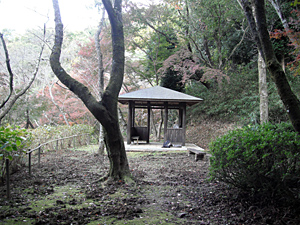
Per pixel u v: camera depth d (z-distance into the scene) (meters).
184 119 10.73
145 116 19.75
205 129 13.52
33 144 8.93
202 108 15.03
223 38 16.95
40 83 17.62
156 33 16.12
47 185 4.82
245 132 3.79
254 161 3.27
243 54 16.64
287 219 2.95
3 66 12.88
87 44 13.98
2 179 4.85
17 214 3.21
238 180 3.72
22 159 6.63
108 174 5.20
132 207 3.56
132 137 11.16
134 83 18.52
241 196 3.80
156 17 14.73
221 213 3.32
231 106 13.17
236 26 16.69
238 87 13.99
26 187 4.62
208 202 3.78
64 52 15.07
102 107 4.78
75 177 5.55
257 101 12.05
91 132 14.55
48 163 7.42
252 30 4.31
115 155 5.01
